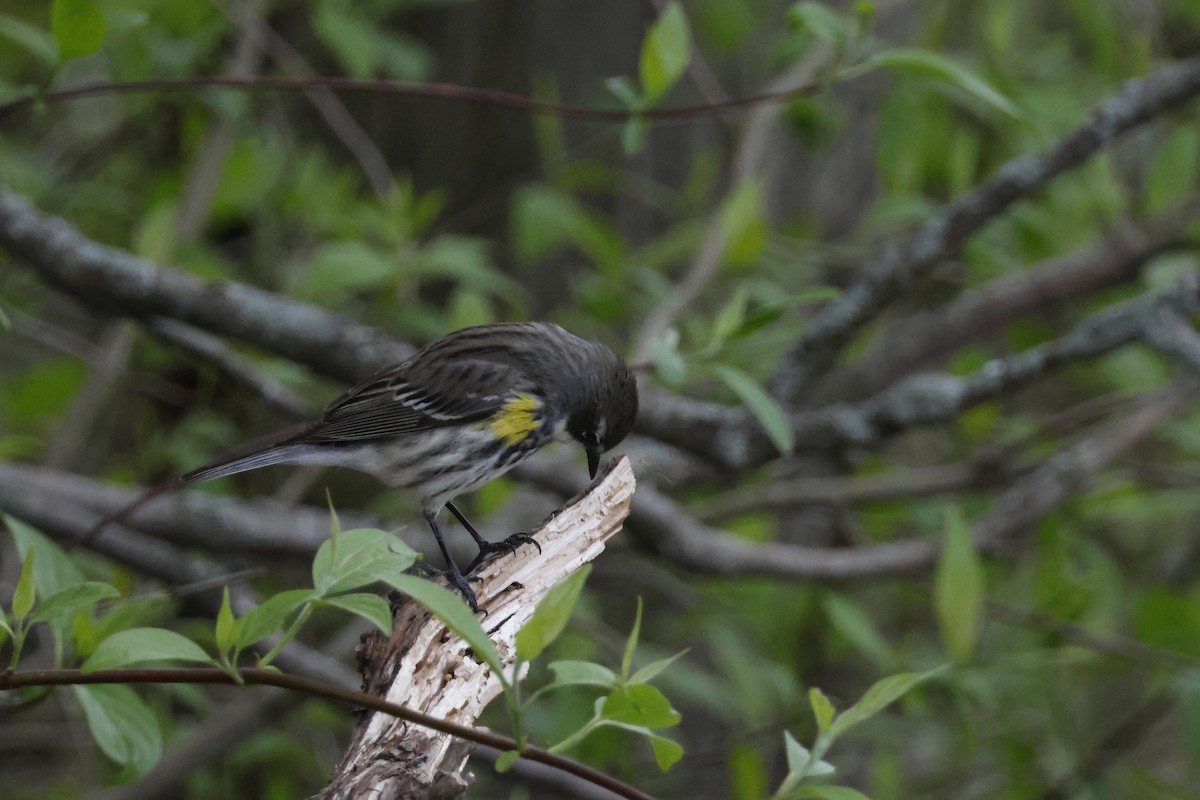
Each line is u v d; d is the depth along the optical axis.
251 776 13.23
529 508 12.14
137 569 9.92
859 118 13.81
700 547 10.70
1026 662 10.44
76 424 12.19
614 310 11.95
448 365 9.30
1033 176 10.52
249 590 11.20
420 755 5.02
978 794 13.84
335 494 13.48
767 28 12.93
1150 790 13.44
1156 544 15.86
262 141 12.32
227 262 12.65
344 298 12.16
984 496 12.93
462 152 12.71
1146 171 12.83
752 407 7.89
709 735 13.25
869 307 10.48
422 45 12.66
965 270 13.55
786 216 13.70
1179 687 10.36
